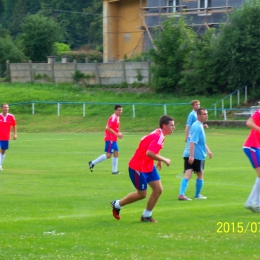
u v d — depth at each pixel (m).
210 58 54.19
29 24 80.62
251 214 12.91
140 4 71.94
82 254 9.61
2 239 10.68
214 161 25.88
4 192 16.73
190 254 9.58
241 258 9.33
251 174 21.06
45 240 10.59
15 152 30.47
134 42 79.00
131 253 9.65
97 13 120.88
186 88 56.19
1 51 77.06
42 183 18.78
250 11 51.06
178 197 15.31
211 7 66.31
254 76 51.19
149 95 57.59
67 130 47.53
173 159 26.83
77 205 14.47
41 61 80.62
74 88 61.72
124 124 48.47
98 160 21.81
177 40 56.66
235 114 48.69
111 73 62.69
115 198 15.59
